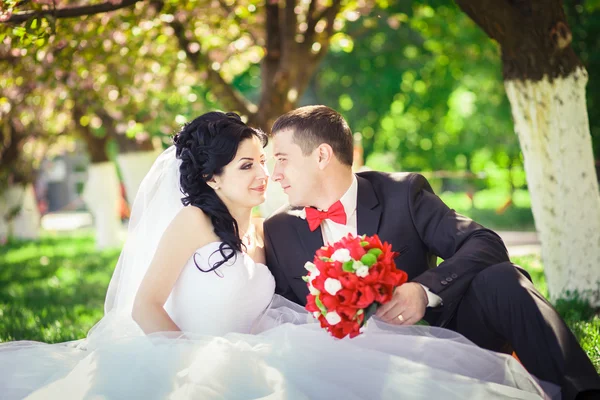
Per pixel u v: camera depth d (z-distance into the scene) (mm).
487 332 3527
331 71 20531
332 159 3857
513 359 3207
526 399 3078
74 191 37531
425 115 21266
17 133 15406
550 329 3221
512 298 3346
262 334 3562
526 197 27938
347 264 3182
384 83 19734
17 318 7156
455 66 16766
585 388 3049
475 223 3844
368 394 3197
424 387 3137
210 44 9914
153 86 10508
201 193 3963
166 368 3322
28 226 19453
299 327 3482
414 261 3900
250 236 4160
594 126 11125
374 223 3904
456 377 3152
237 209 4039
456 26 13562
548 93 6129
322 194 3918
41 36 5461
